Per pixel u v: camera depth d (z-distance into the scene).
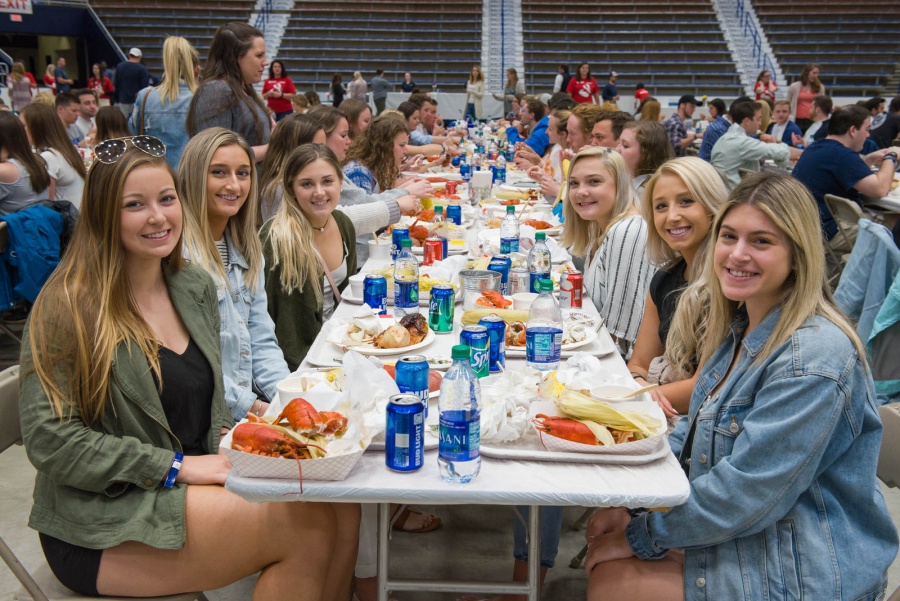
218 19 20.69
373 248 3.30
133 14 20.83
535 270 2.70
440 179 5.73
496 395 1.68
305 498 1.38
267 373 2.30
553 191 4.45
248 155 2.28
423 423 1.45
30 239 3.69
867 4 20.80
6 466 3.09
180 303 1.82
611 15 21.22
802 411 1.40
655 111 7.46
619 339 2.67
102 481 1.55
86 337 1.58
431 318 2.33
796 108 12.41
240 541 1.56
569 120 4.57
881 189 5.07
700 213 2.14
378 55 20.20
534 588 1.75
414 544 2.57
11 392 1.70
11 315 4.69
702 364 1.74
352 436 1.43
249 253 2.36
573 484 1.41
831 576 1.43
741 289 1.53
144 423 1.66
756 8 21.22
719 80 19.23
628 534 1.57
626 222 2.65
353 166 4.30
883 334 3.11
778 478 1.40
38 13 18.59
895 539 1.50
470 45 20.52
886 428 1.65
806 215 1.47
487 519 2.74
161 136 4.30
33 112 4.45
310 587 1.60
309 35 20.83
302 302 2.62
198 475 1.61
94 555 1.56
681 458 1.70
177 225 1.73
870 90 18.22
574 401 1.55
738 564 1.47
